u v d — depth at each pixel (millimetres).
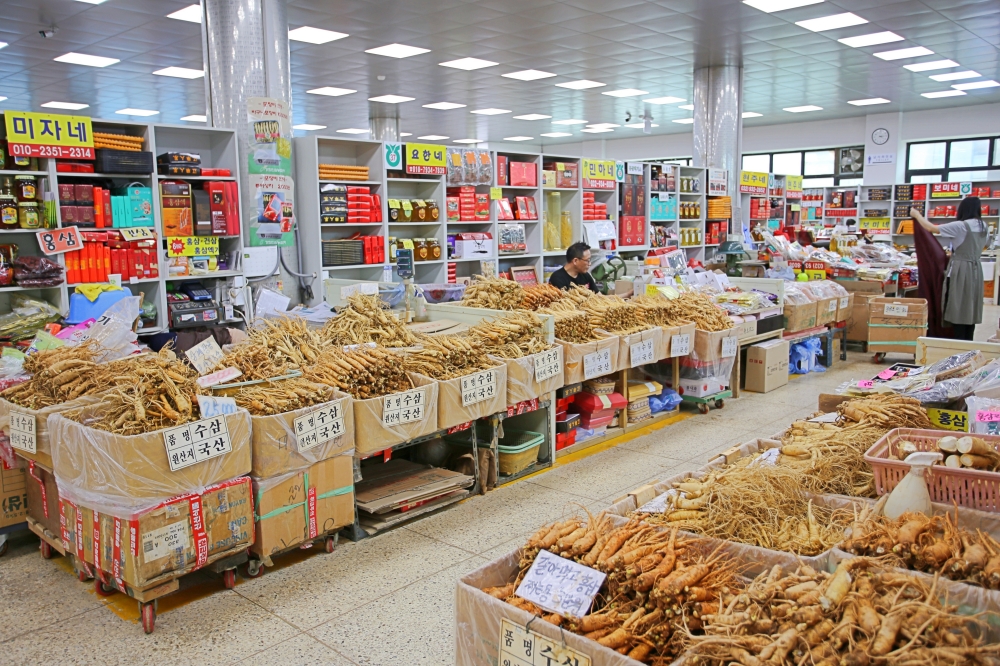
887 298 7980
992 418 2752
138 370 2932
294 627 2756
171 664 2521
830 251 9906
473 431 4062
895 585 1642
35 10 7227
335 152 7016
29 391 3256
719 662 1511
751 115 15750
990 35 8867
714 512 2260
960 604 1650
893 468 2375
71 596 2996
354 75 10758
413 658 2553
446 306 4867
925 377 3467
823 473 2588
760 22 8242
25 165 4898
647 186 9727
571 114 15227
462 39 8781
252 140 5660
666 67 10633
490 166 7965
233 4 5648
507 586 1994
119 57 9195
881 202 15820
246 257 5812
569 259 6062
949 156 15391
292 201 5957
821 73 11219
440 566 3252
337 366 3441
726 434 5250
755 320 6426
